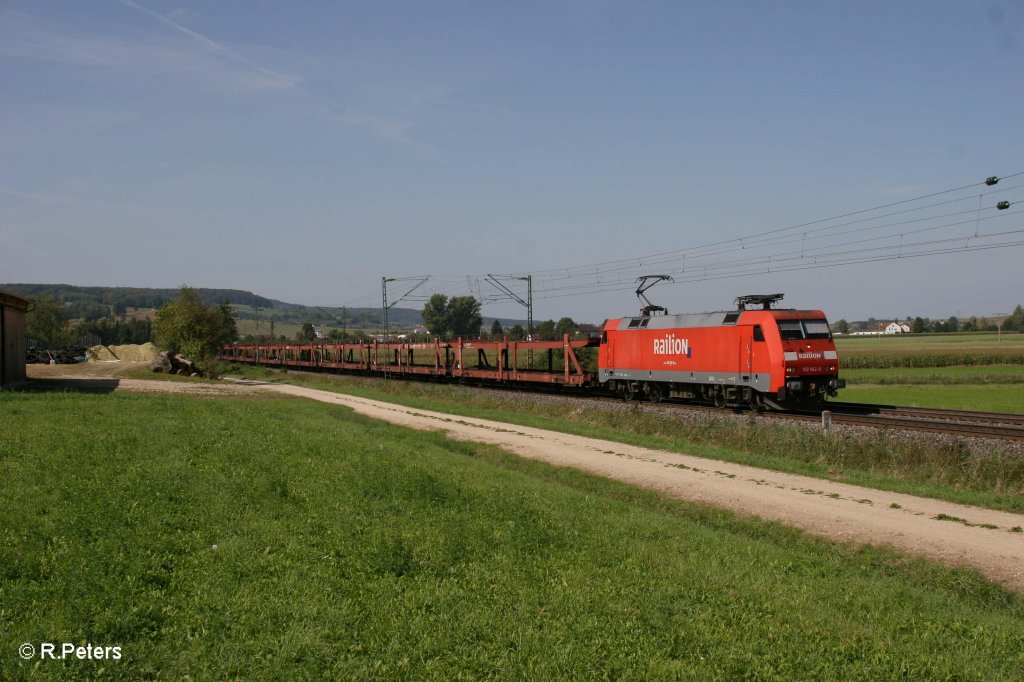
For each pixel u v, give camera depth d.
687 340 35.19
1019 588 11.91
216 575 10.64
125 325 154.38
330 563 11.41
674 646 9.07
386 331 74.75
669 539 13.80
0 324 35.09
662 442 25.98
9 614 8.98
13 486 14.14
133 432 20.98
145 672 8.05
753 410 32.38
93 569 10.41
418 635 9.12
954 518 15.47
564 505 15.95
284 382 65.31
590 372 42.94
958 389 53.94
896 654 8.94
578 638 9.17
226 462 17.62
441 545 12.47
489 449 25.41
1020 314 191.25
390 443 23.91
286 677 8.05
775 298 32.69
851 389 54.72
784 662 8.66
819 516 15.89
